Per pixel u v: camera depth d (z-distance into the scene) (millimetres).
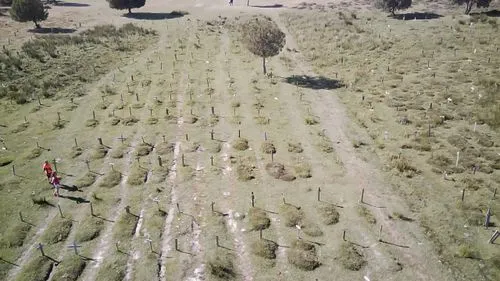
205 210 29516
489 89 46281
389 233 27172
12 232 27312
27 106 45469
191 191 31594
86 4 94625
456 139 37281
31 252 25906
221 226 27938
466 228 27391
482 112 41844
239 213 29141
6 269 24656
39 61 56219
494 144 36625
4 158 35594
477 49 57875
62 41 64125
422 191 31078
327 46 63656
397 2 75125
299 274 24125
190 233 27406
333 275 24062
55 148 37438
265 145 37312
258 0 97438
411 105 44156
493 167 33500
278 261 25109
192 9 88500
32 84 49938
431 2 87188
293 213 28766
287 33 70938
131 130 40594
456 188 31234
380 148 36938
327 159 35438
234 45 65125
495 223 27703
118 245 26375
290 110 44188
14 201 30328
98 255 25703
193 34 70875
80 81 52125
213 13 84250
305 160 35312
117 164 35125
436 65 54094
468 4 74000
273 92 48531
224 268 24484
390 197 30547
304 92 48438
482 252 25453
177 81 52188
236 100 46562
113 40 66875
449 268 24469
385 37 65562
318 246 26156
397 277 23906
